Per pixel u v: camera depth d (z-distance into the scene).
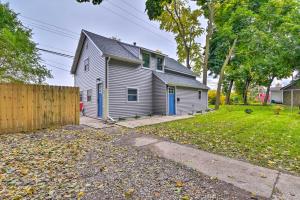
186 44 24.88
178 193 2.82
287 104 26.81
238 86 30.55
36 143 5.33
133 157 4.46
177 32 24.38
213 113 15.39
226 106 22.34
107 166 3.79
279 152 5.07
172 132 7.75
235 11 18.31
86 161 4.04
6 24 11.66
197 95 18.67
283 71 18.31
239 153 4.99
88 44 12.86
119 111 11.66
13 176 3.21
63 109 8.24
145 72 13.91
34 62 10.02
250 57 20.16
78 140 5.91
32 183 2.99
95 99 12.02
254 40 17.45
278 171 3.82
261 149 5.34
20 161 3.89
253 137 6.77
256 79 25.86
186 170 3.78
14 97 6.74
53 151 4.64
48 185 2.94
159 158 4.48
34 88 7.29
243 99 30.33
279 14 16.84
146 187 2.97
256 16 17.61
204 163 4.21
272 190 3.01
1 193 2.66
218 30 20.81
